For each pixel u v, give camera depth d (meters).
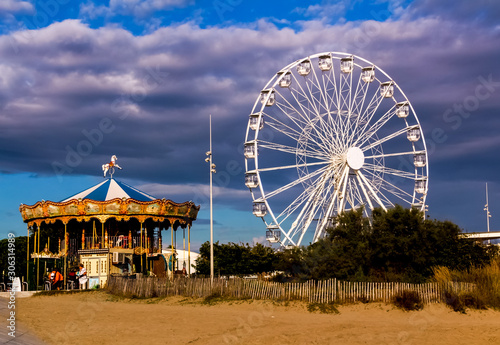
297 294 39.50
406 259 45.12
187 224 60.78
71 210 55.50
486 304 37.28
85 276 51.88
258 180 54.62
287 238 53.03
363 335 27.11
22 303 40.47
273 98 58.31
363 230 48.22
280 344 25.31
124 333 27.95
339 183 56.16
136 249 56.53
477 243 48.44
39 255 56.94
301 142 54.69
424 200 59.81
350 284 38.94
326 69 57.91
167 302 41.84
